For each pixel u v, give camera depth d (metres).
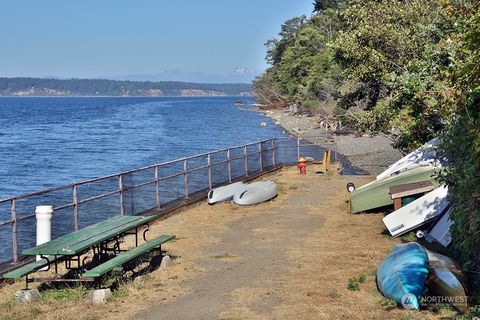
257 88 134.88
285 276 9.97
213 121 90.12
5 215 19.31
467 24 9.15
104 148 50.88
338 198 18.22
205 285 9.59
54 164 40.97
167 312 8.33
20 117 111.38
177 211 16.58
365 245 12.02
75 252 8.66
